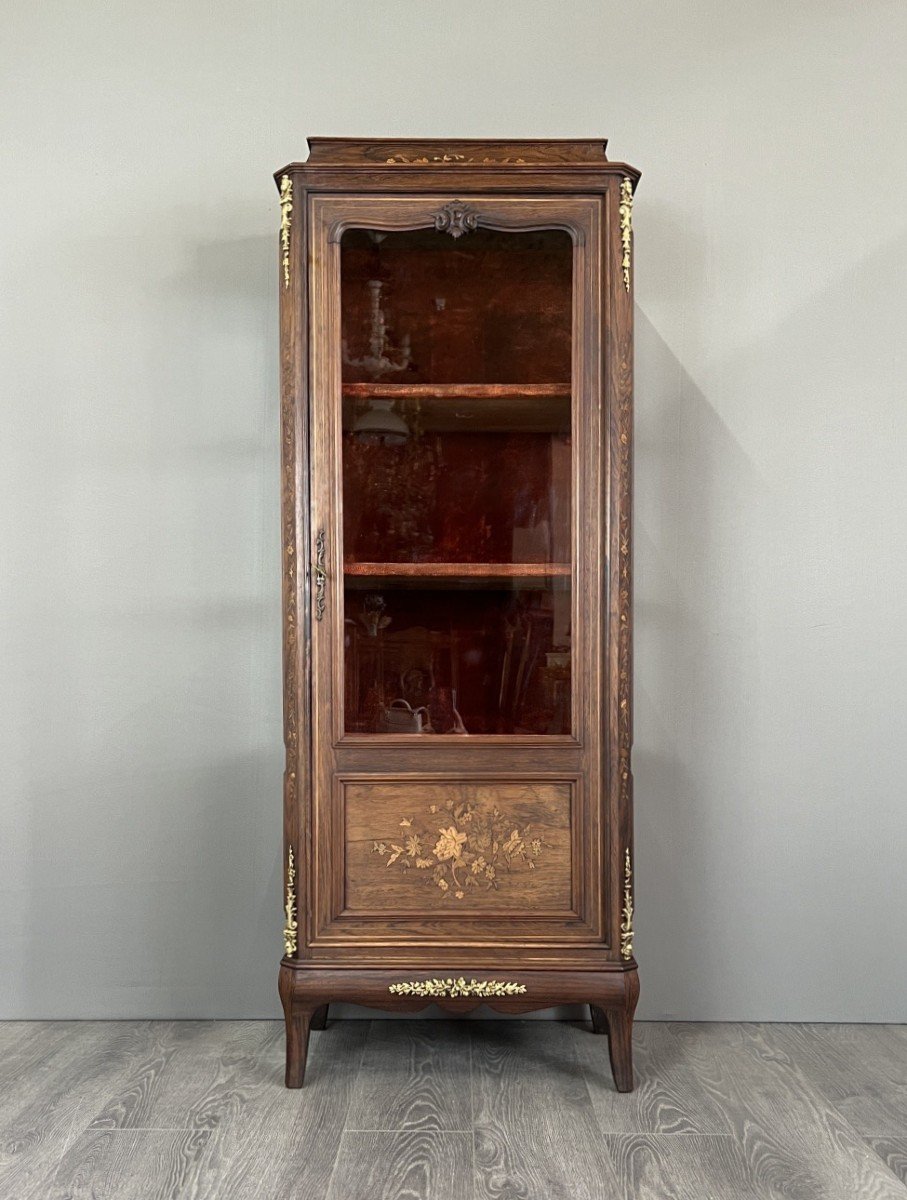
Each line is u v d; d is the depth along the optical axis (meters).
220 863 2.51
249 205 2.51
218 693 2.50
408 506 2.10
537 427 2.09
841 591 2.50
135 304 2.50
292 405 2.07
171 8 2.51
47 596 2.50
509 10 2.51
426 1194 1.71
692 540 2.50
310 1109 2.01
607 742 2.07
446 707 2.09
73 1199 1.69
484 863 2.08
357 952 2.07
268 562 2.50
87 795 2.51
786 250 2.50
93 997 2.51
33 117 2.50
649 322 2.50
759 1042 2.37
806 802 2.50
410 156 2.10
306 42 2.52
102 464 2.50
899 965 2.50
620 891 2.07
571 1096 2.07
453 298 2.09
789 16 2.51
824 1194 1.72
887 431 2.50
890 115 2.50
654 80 2.51
